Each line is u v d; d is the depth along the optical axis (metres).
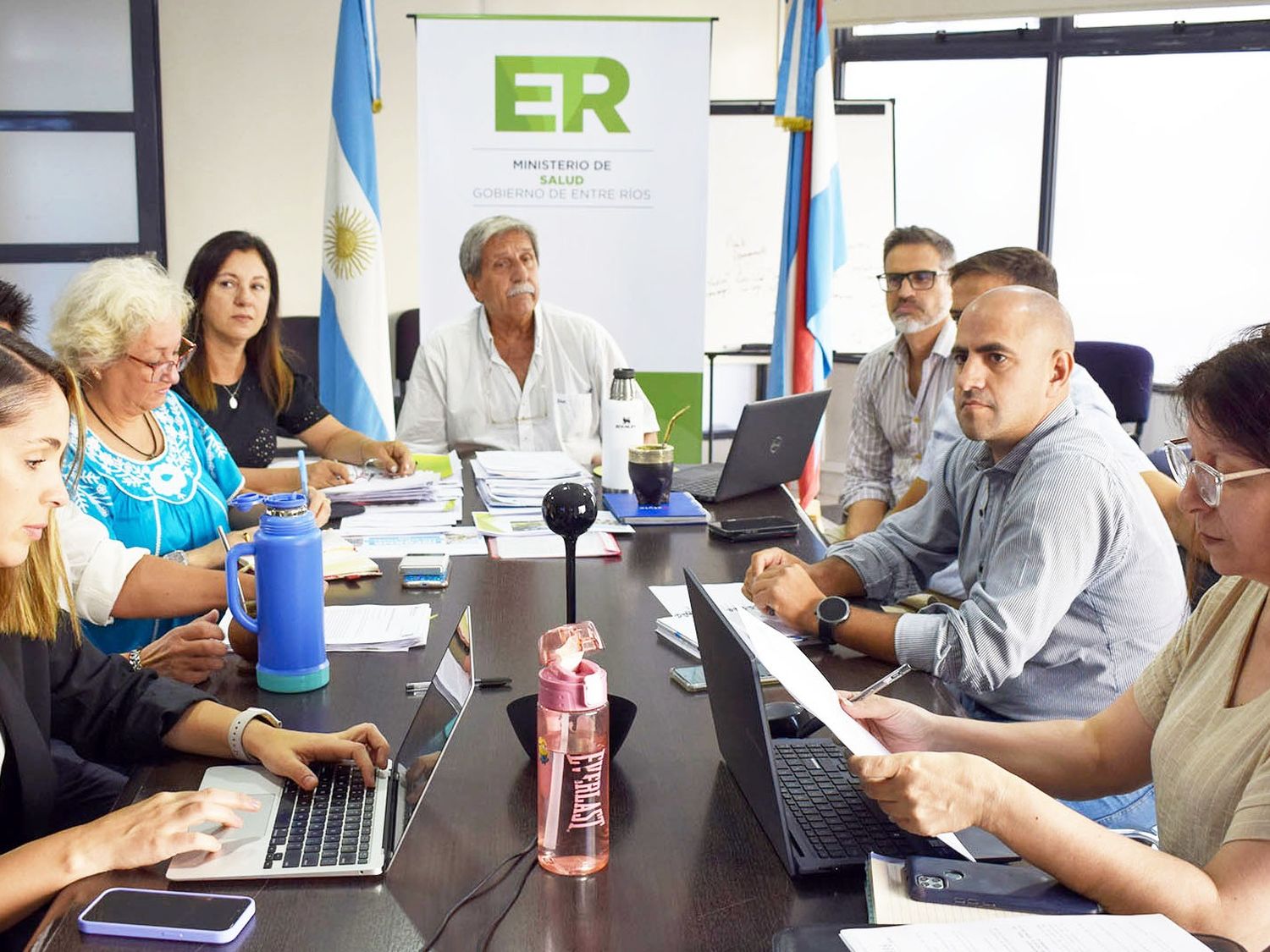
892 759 1.15
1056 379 1.91
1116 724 1.47
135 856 1.14
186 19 5.49
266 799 1.28
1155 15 5.23
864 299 5.68
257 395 3.29
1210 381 1.18
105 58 5.39
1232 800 1.21
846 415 5.84
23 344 1.32
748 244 5.62
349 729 1.42
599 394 3.79
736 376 5.97
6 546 1.28
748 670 1.16
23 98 5.38
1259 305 5.29
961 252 5.81
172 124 5.56
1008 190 5.66
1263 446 1.14
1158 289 5.46
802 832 1.22
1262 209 5.20
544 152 4.06
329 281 4.01
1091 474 1.81
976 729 1.48
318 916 1.07
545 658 1.32
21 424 1.27
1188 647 1.42
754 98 5.94
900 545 2.16
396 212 5.81
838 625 1.80
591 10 5.81
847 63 5.84
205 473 2.51
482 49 4.00
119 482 2.24
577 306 4.16
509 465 2.99
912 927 0.99
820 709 1.20
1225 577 1.40
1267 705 1.21
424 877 1.14
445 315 4.14
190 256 5.68
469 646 1.68
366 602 1.97
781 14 5.89
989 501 1.97
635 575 2.16
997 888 1.09
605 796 1.16
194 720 1.41
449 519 2.54
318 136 5.67
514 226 3.66
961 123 5.69
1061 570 1.77
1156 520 1.86
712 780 1.35
